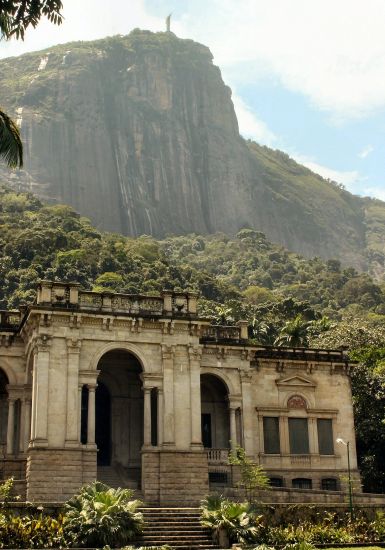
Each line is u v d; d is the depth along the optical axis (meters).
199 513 40.44
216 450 51.75
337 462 55.97
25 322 47.75
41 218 190.12
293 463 54.91
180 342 49.00
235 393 53.56
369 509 44.16
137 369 53.81
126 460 52.06
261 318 131.38
